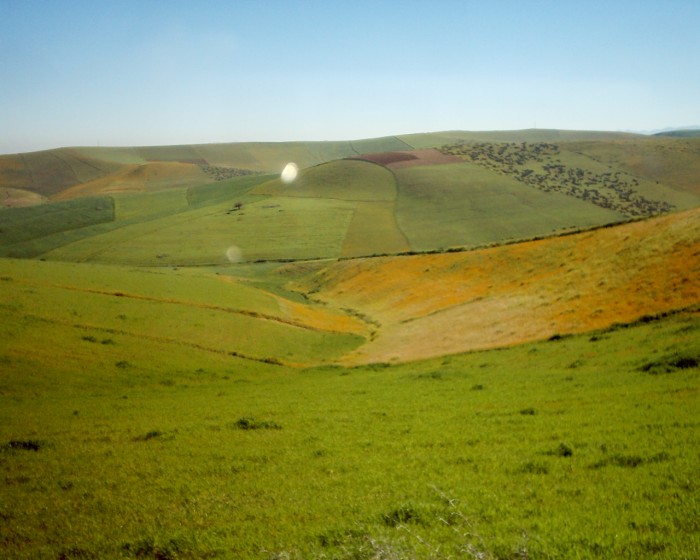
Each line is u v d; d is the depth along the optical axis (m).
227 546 9.53
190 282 69.56
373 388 27.64
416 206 164.00
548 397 20.30
